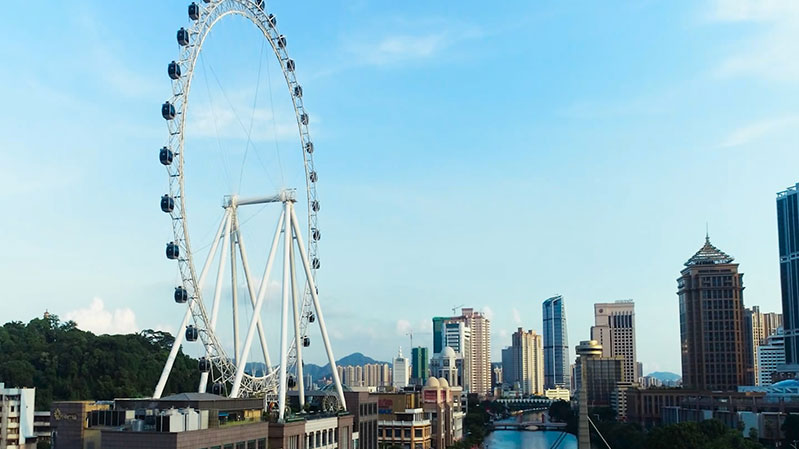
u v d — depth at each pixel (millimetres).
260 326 188875
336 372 199625
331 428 184750
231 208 174125
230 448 131500
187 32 152125
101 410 130625
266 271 171250
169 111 148375
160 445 114938
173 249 148250
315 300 193500
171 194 149750
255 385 180875
